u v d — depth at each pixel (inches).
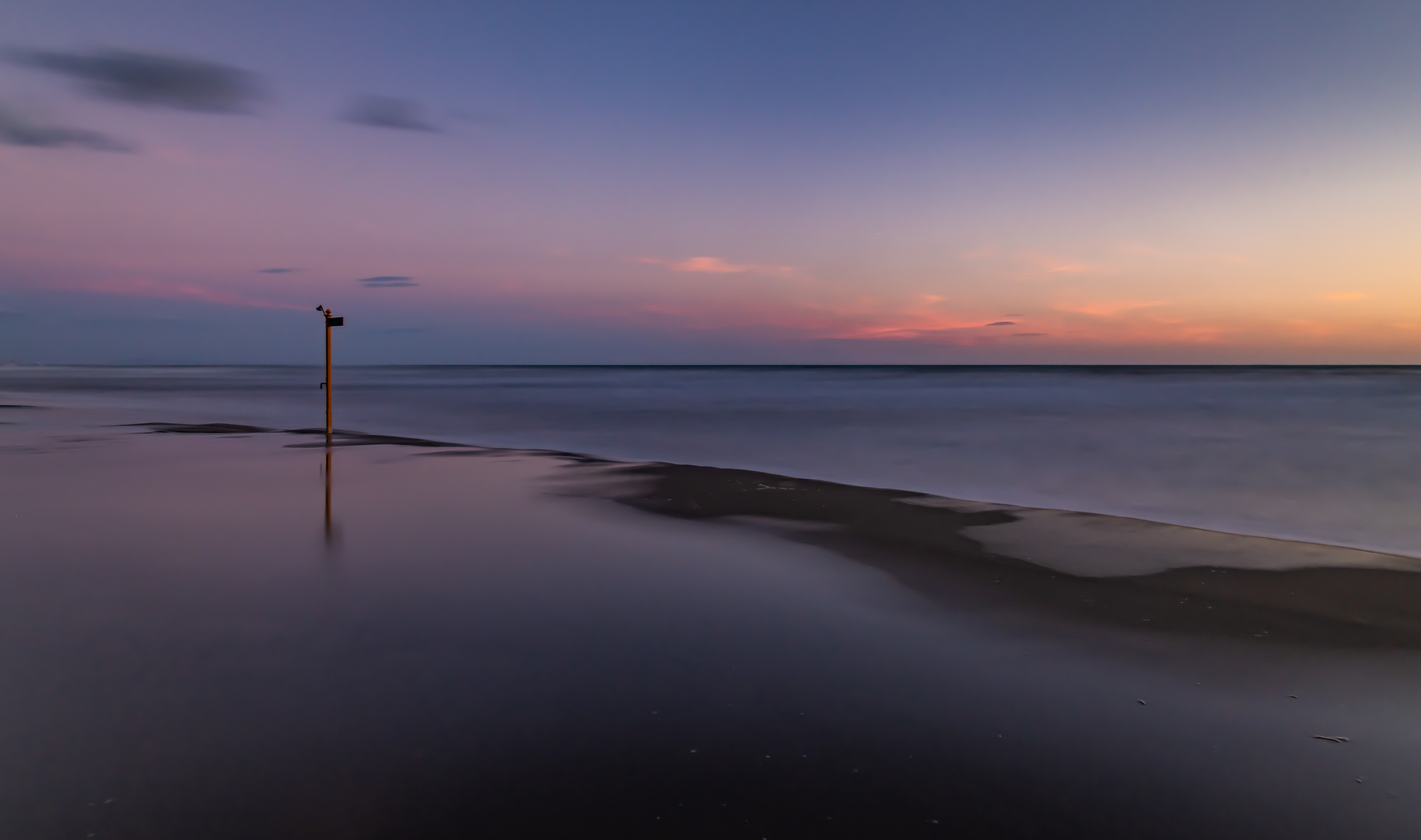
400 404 1722.4
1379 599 304.7
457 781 163.2
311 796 155.9
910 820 153.5
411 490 539.5
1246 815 158.1
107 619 262.1
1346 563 358.6
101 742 176.6
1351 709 207.8
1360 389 2593.5
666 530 422.6
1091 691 217.0
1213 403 1770.4
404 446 804.6
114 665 222.4
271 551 362.3
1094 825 153.1
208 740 178.2
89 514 442.0
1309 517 526.0
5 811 148.3
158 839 140.8
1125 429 1144.8
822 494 538.9
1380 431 1088.2
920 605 293.4
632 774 167.9
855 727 192.5
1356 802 163.5
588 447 922.7
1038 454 852.0
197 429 956.0
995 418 1359.5
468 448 798.5
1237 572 344.8
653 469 657.0
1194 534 420.5
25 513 444.5
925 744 184.9
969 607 292.0
